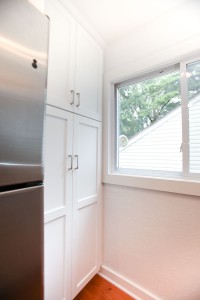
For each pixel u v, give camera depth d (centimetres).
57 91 119
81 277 141
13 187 59
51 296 113
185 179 130
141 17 141
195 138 129
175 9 133
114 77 165
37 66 68
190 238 122
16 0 61
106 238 166
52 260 115
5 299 54
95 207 159
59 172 120
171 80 144
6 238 55
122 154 171
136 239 148
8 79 57
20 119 60
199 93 129
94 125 156
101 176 167
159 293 134
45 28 73
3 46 56
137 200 148
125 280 151
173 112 142
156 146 150
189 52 126
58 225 119
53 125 116
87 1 126
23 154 61
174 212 129
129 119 169
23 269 60
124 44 160
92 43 155
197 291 119
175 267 128
